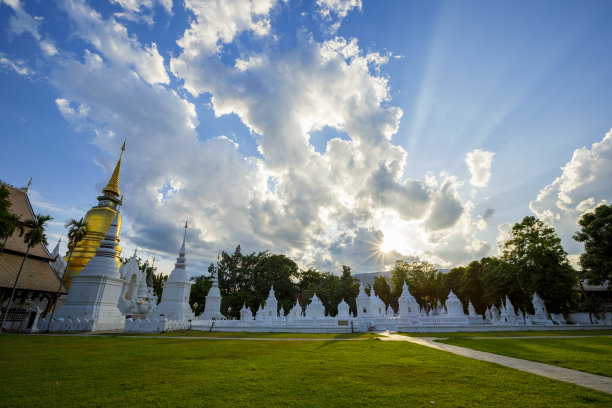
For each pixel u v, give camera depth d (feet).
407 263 321.32
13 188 174.91
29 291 144.36
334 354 60.44
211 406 29.09
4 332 119.44
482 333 112.27
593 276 149.79
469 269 240.73
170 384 36.94
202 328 133.59
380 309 171.83
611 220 142.92
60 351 66.23
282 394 32.76
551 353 59.36
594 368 45.03
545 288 168.35
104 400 30.78
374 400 30.58
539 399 30.63
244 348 71.26
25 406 29.14
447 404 29.32
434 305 292.20
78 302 135.13
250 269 329.11
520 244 182.39
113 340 92.73
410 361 51.49
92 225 199.41
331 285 305.73
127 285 193.26
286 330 123.13
